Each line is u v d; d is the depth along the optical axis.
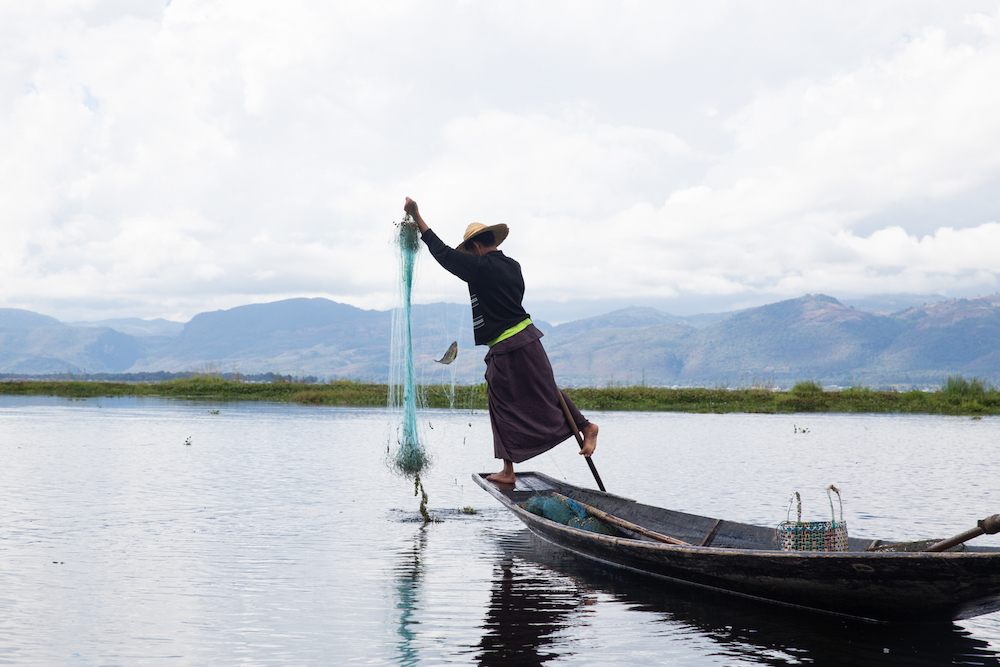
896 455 16.64
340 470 13.18
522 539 7.80
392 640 4.64
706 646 4.59
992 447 18.80
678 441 20.25
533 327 7.67
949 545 4.76
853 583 4.80
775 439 21.06
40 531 7.83
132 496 10.16
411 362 8.65
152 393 48.12
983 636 4.80
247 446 17.25
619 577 6.27
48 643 4.50
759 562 5.16
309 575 6.23
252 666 4.18
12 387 49.38
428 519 8.86
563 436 7.67
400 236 7.91
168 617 5.05
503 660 4.32
